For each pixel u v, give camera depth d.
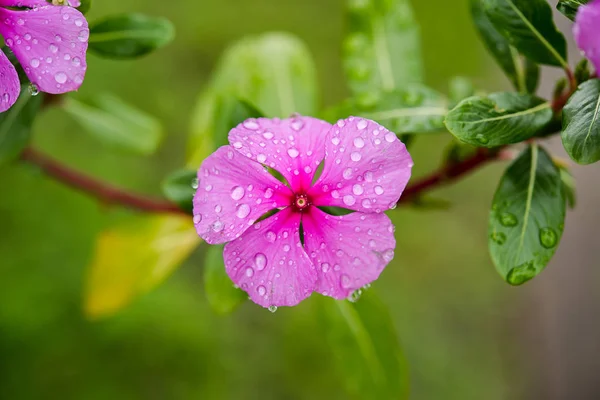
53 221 0.43
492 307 0.53
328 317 0.26
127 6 0.48
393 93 0.22
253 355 0.46
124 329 0.42
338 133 0.20
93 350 0.42
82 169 0.45
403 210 0.53
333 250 0.20
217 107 0.22
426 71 0.54
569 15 0.19
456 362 0.50
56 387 0.40
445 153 0.24
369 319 0.25
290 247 0.20
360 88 0.25
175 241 0.28
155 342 0.43
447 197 0.54
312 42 0.54
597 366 0.51
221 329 0.45
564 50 0.21
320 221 0.20
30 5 0.20
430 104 0.22
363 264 0.19
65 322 0.41
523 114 0.20
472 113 0.20
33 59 0.19
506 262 0.21
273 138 0.20
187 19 0.51
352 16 0.25
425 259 0.52
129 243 0.28
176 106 0.49
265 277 0.19
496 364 0.51
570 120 0.20
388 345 0.25
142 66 0.49
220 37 0.52
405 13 0.25
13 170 0.43
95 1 0.47
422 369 0.50
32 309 0.41
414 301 0.51
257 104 0.28
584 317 0.51
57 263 0.42
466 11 0.56
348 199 0.19
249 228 0.20
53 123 0.45
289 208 0.20
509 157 0.23
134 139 0.28
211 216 0.19
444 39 0.55
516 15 0.21
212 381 0.44
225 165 0.20
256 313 0.47
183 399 0.43
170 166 0.48
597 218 0.51
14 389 0.40
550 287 0.53
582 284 0.52
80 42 0.19
